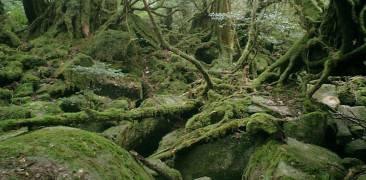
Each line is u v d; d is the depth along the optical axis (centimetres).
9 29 1266
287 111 669
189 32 1488
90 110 595
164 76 1067
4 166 328
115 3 1387
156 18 1620
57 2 1300
